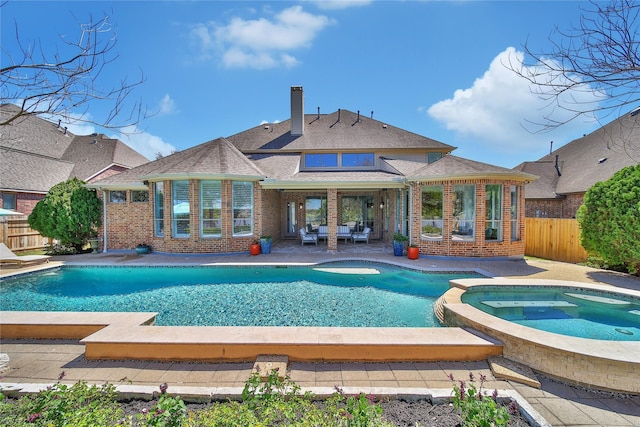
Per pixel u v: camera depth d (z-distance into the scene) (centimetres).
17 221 1645
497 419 278
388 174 1717
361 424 280
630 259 1013
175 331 545
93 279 1105
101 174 2489
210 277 1126
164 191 1445
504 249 1311
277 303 854
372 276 1111
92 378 446
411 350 495
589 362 431
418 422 336
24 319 610
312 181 1469
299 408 349
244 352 495
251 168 1545
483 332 544
